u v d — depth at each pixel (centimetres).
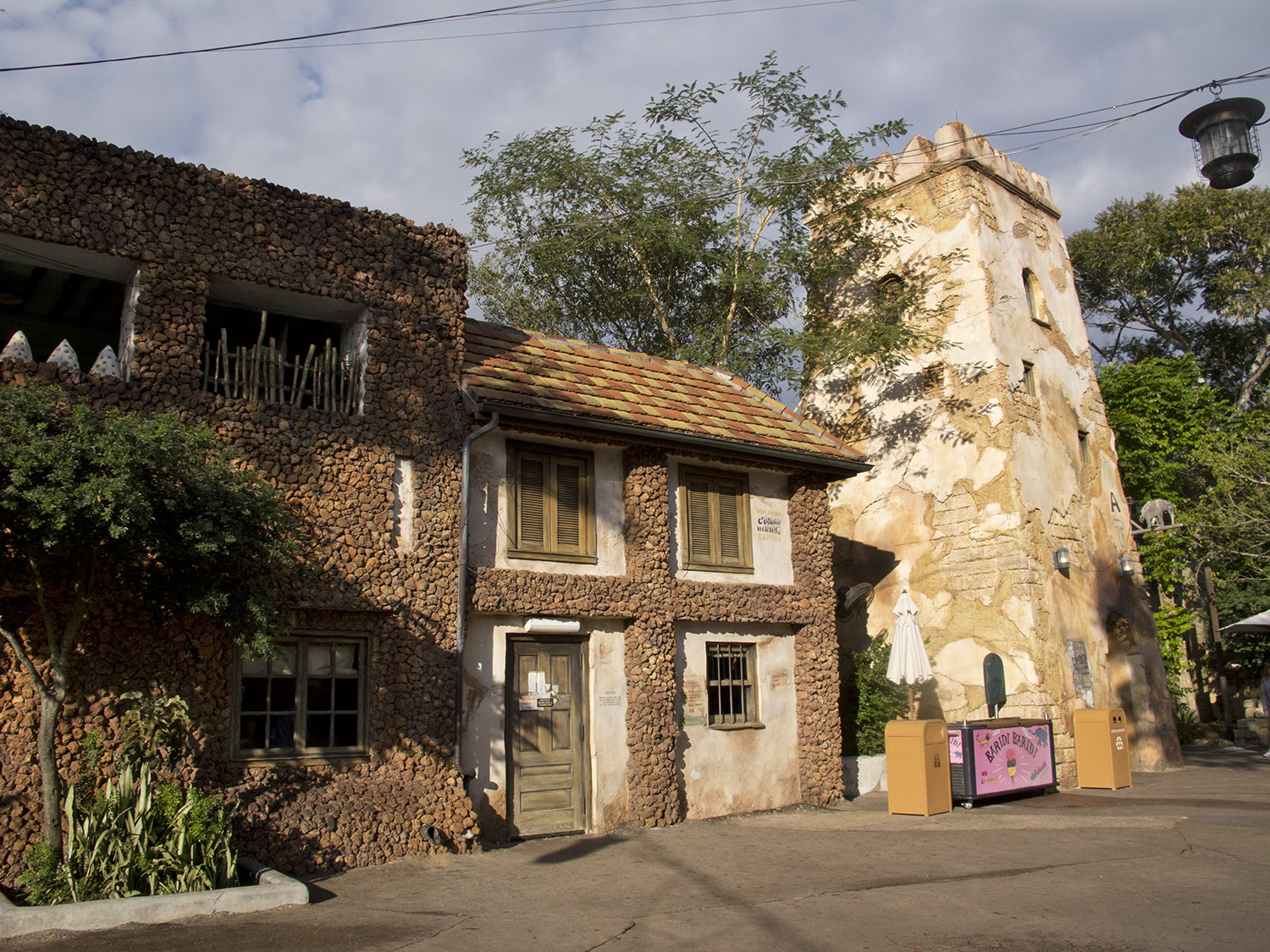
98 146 925
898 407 1873
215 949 634
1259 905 735
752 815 1299
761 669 1373
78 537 735
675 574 1304
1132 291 3114
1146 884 813
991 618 1677
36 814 804
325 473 1005
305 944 649
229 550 805
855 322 1820
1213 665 2988
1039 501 1739
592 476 1242
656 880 866
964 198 1834
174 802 797
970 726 1361
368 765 984
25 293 1149
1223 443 2402
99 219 913
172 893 743
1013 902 759
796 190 1908
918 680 1464
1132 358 3266
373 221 1092
